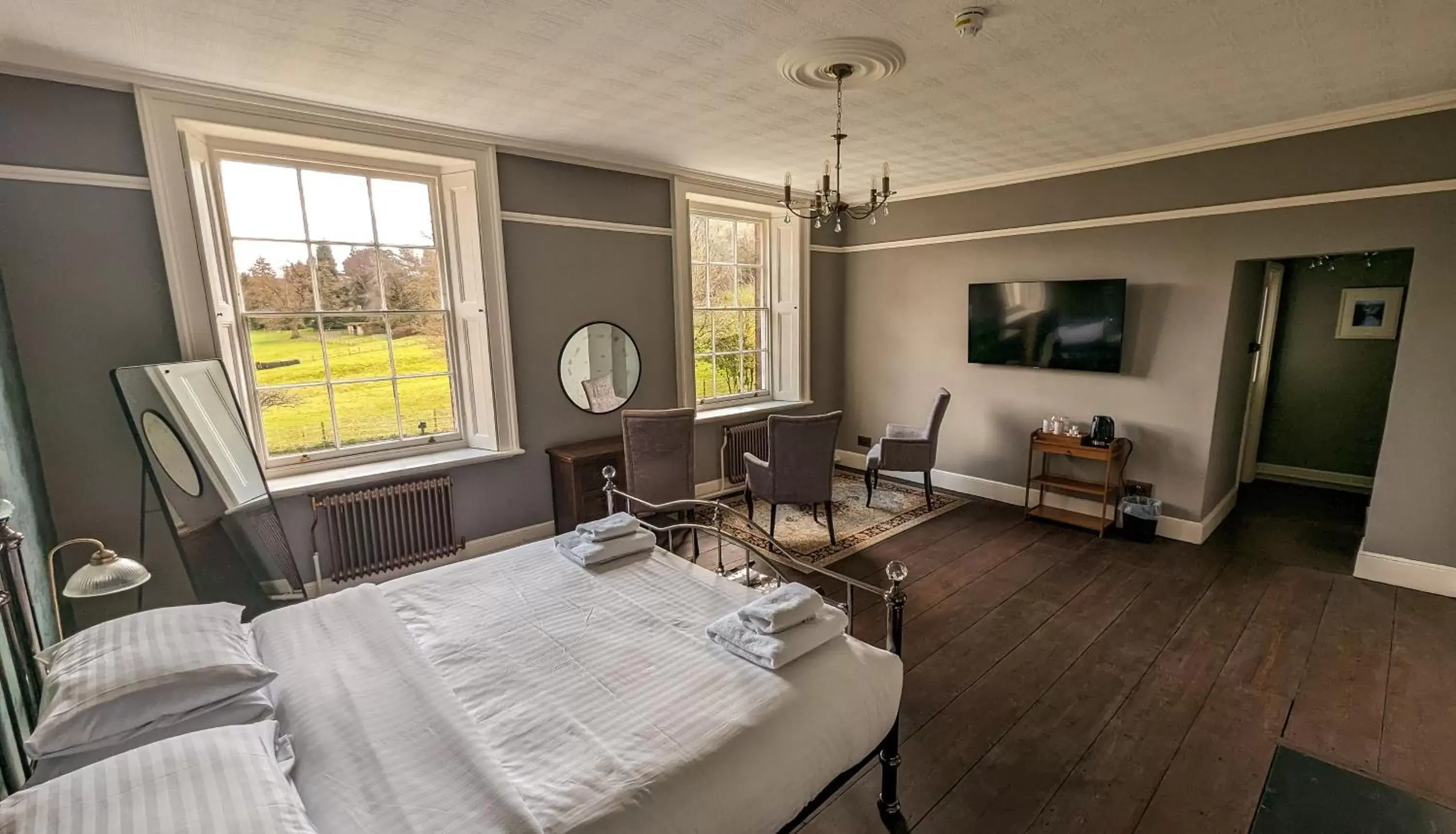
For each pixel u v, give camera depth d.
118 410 2.80
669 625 2.06
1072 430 4.55
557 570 2.53
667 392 4.89
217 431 2.91
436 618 2.13
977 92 2.95
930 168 4.54
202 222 2.94
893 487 5.54
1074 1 2.08
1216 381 3.97
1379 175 3.28
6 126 2.49
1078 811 1.99
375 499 3.51
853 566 3.87
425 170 3.73
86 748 1.39
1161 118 3.38
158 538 2.89
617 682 1.74
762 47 2.43
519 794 1.32
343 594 2.28
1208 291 3.93
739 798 1.42
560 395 4.26
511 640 1.98
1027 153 4.11
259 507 3.05
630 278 4.54
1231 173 3.75
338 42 2.37
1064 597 3.41
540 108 3.16
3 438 2.28
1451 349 3.19
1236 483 4.86
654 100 3.05
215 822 1.07
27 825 1.04
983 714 2.46
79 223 2.66
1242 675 2.68
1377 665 2.72
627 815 1.28
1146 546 4.12
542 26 2.25
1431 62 2.61
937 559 3.94
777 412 5.62
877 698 1.80
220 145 3.08
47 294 2.62
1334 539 4.17
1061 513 4.64
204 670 1.54
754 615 1.89
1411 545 3.41
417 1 2.05
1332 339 5.18
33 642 1.97
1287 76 2.78
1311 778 2.10
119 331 2.78
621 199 4.41
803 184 5.14
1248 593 3.42
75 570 2.74
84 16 2.11
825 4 2.09
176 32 2.26
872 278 5.80
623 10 2.13
